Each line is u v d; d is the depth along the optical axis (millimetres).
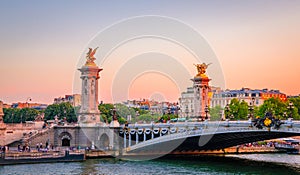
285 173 112562
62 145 163375
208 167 124000
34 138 159625
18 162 128000
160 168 121688
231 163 133875
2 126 158250
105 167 123250
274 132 115438
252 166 126500
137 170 117750
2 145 156500
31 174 109312
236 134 127750
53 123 178000
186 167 124000
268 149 181500
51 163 130875
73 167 122562
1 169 116562
